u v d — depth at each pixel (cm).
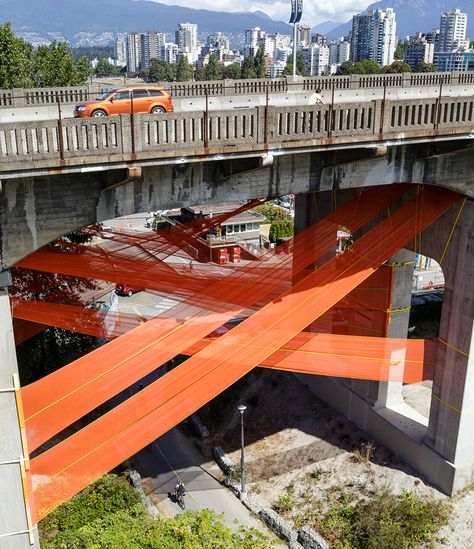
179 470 2494
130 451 1769
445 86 3145
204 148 1488
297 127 1595
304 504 2256
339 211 2264
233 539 1656
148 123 1420
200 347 1958
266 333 1964
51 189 1427
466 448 2127
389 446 2383
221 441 2650
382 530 2019
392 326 2383
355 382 2550
